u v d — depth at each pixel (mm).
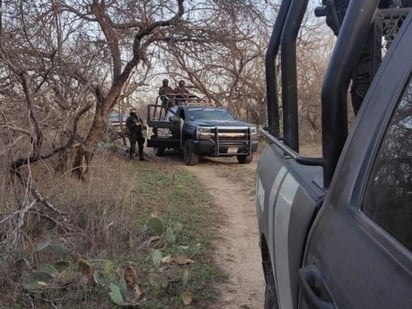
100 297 4641
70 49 8227
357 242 1502
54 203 6480
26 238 5473
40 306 4465
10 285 4680
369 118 1719
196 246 6168
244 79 18172
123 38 9250
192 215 7973
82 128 9031
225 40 10203
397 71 1642
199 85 17812
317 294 1647
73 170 8164
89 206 6617
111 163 9766
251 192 10156
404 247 1316
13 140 6531
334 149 1997
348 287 1443
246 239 6777
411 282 1209
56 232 6012
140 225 6781
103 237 5961
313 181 2258
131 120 14969
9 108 7141
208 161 15641
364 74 2371
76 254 5516
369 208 1561
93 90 8203
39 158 6891
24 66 6902
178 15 9594
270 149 3494
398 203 1425
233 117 16109
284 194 2508
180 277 5160
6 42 6973
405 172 1449
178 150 16297
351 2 2010
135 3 9172
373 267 1363
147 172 12234
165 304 4637
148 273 5246
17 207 5734
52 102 7703
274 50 3359
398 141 1525
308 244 1875
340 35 2008
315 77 17969
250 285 5133
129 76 9766
